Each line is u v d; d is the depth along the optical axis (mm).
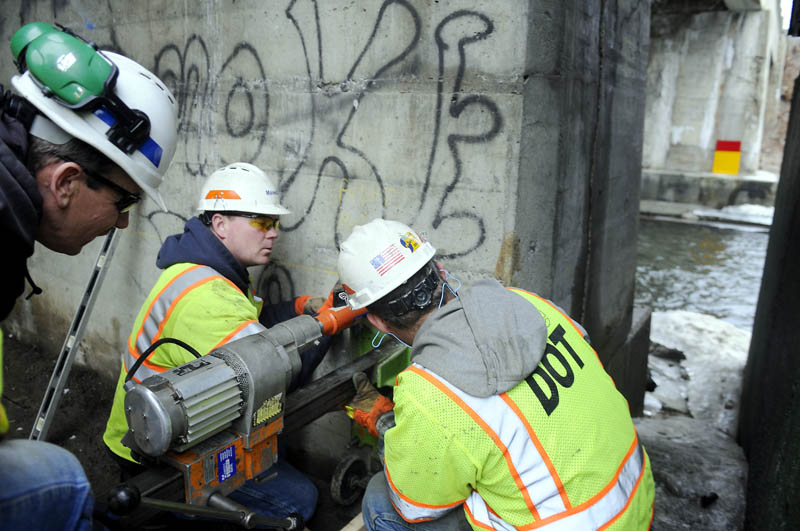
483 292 1297
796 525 1726
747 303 7191
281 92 2414
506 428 1161
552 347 1312
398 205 2193
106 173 1068
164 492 1255
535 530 1176
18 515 666
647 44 3271
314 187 2404
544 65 1955
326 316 1847
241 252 2064
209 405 1278
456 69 1972
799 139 3387
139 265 3133
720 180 13539
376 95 2160
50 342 3852
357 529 1653
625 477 1244
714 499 2811
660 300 7312
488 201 1993
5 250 833
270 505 1973
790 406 2094
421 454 1188
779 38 17125
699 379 4641
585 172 2551
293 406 1611
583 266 2729
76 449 2938
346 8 2158
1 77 3619
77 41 998
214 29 2561
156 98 1154
